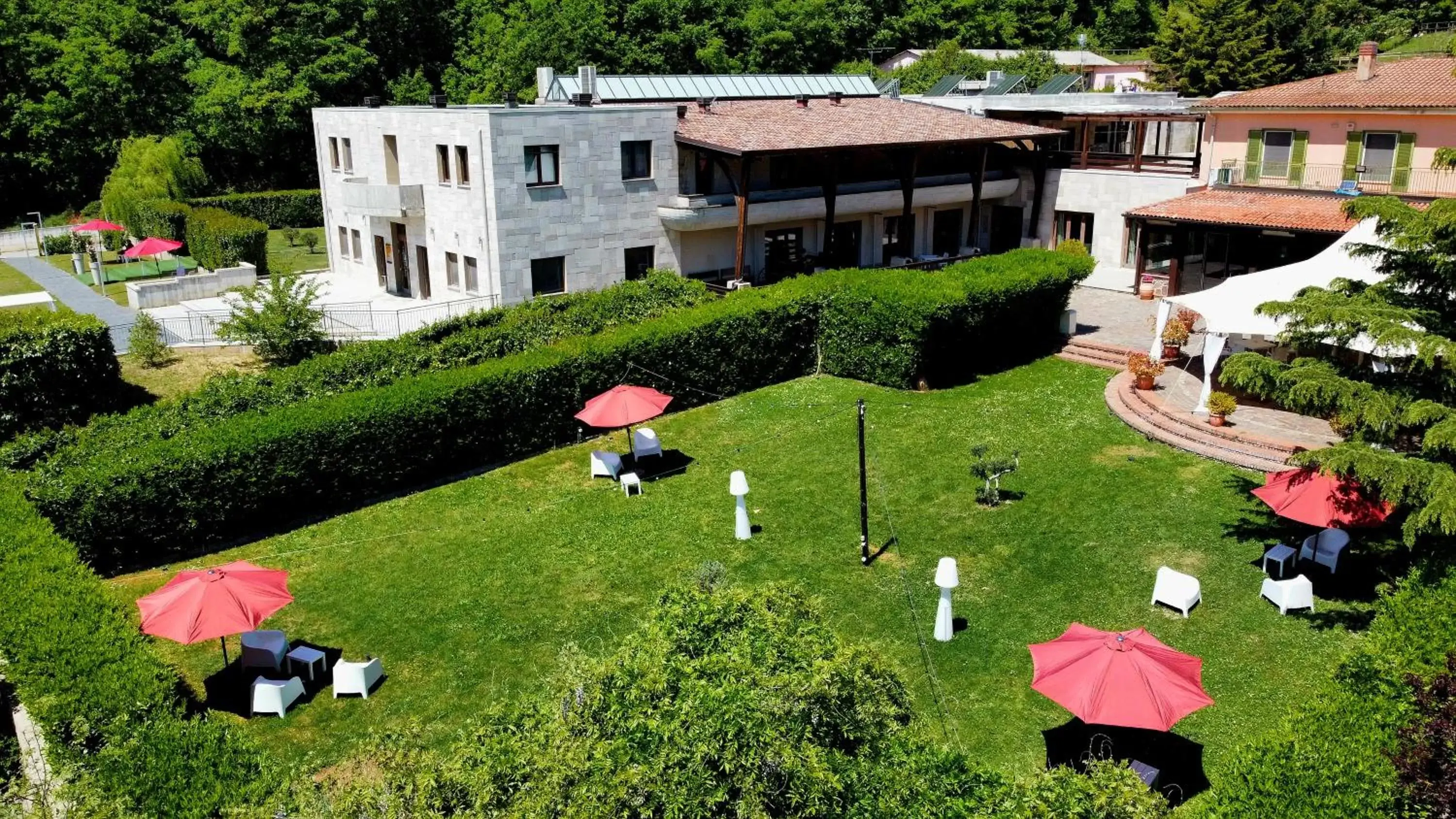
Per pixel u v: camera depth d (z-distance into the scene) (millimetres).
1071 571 18672
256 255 44188
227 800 10539
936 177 45031
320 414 21938
